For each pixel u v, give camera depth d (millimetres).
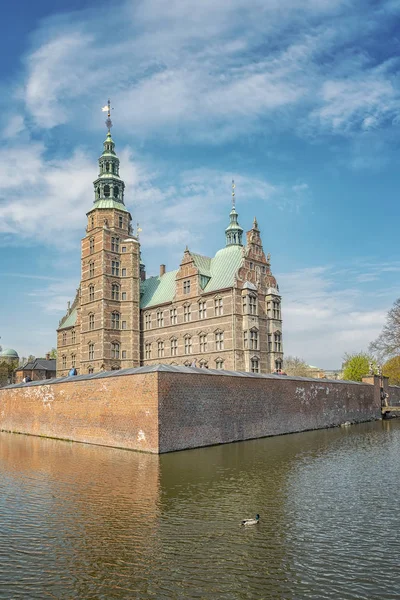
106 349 68062
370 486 21531
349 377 95125
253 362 58375
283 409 43500
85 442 37781
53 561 13516
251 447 33938
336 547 14266
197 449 33000
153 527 16062
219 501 19094
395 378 85125
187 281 64750
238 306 58656
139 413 32719
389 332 77000
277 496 19828
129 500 19375
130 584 12156
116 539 15055
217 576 12531
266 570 12828
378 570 12750
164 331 67562
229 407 37250
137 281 72000
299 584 12070
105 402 36094
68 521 16797
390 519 16766
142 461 28156
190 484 22062
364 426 51750
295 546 14367
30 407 46469
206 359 60531
